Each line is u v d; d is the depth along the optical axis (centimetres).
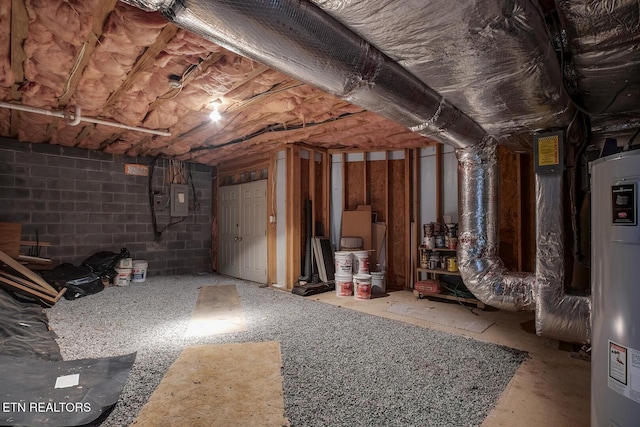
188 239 671
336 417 179
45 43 230
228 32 137
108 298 445
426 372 233
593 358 147
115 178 583
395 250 532
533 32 151
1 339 262
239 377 222
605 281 139
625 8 142
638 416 124
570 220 302
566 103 232
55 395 188
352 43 160
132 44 229
